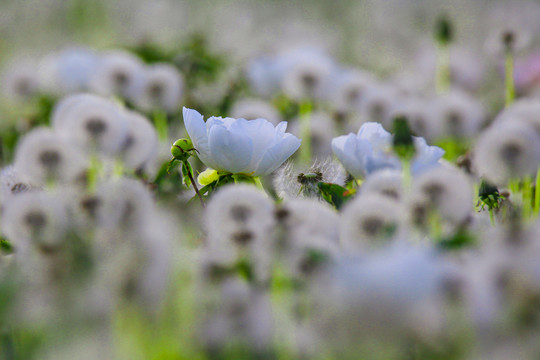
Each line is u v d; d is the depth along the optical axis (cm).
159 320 236
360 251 239
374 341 229
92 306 236
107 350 235
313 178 269
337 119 445
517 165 259
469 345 230
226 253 243
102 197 244
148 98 388
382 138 266
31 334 238
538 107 267
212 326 236
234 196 245
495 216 269
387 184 253
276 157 269
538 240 232
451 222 247
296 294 238
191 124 269
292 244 242
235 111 422
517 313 230
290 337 236
